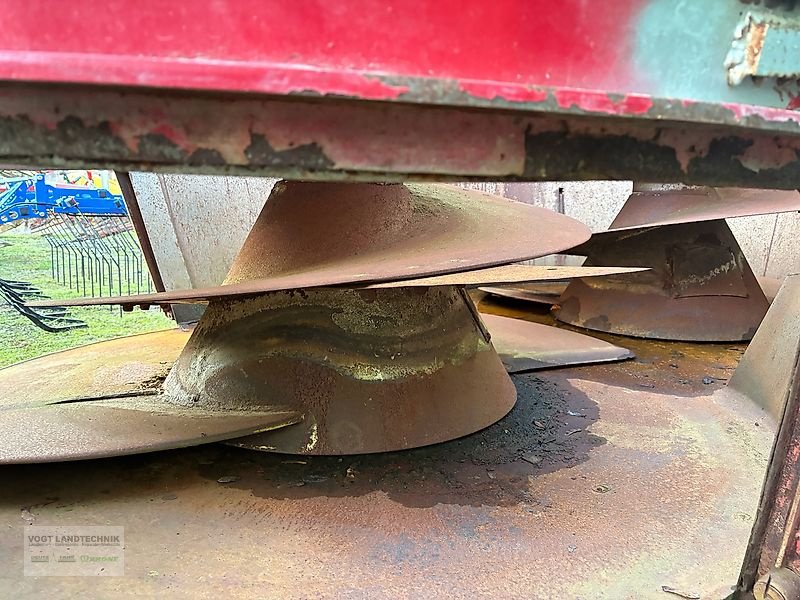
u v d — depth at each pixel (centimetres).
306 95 63
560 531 154
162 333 317
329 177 73
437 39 72
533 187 505
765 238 461
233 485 174
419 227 207
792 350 222
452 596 131
